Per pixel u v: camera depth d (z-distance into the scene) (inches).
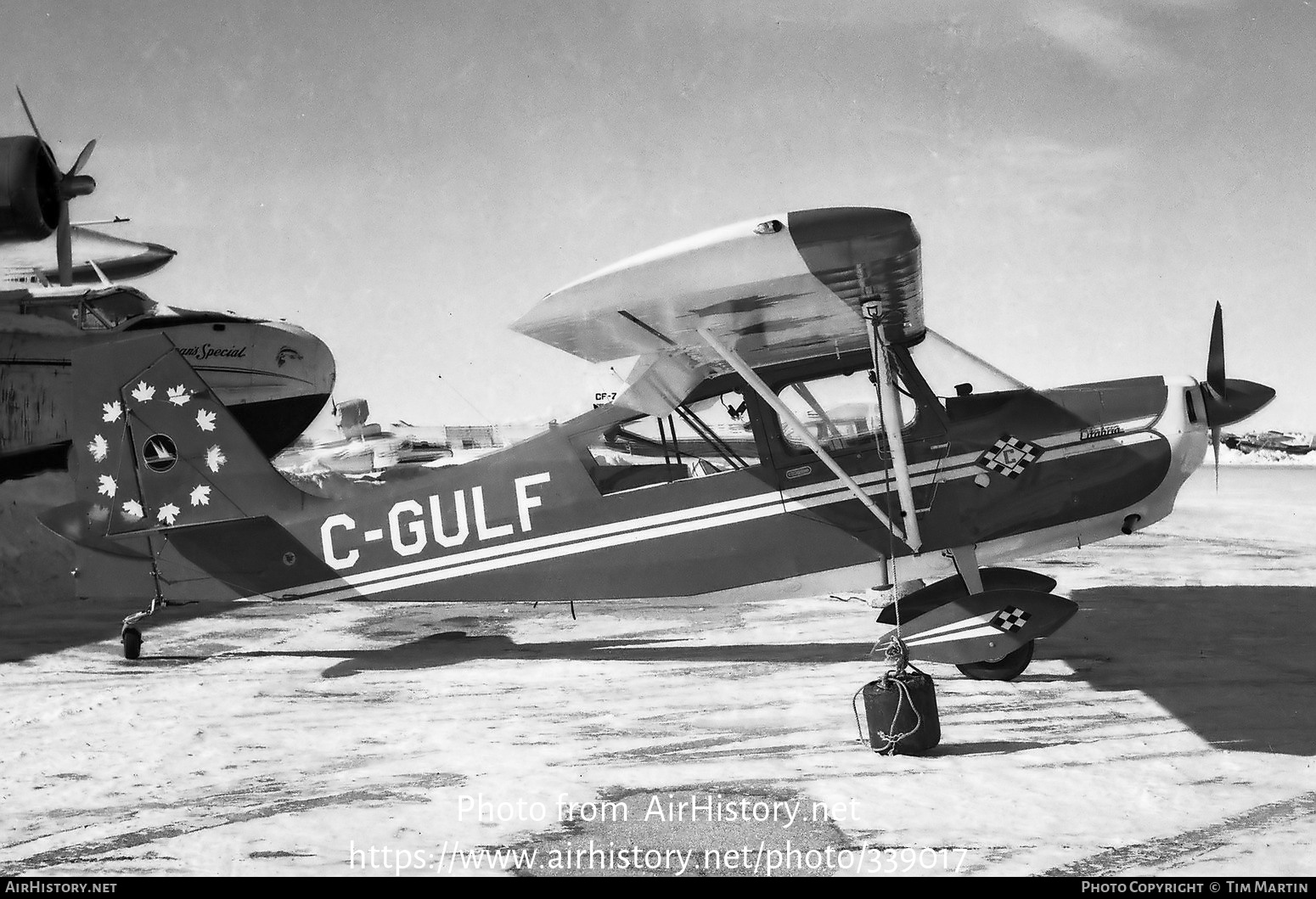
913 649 223.5
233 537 274.8
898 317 228.4
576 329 210.5
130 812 157.3
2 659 276.8
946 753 176.2
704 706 214.4
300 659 275.1
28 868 136.3
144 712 218.7
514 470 262.5
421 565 268.2
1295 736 178.2
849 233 180.7
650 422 254.7
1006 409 246.1
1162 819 141.5
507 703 222.5
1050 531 246.8
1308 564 397.4
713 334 219.5
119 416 276.8
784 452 248.1
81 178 471.8
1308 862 126.8
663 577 255.4
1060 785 156.7
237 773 176.2
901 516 243.1
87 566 278.8
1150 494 246.8
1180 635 264.8
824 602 342.3
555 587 261.0
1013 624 217.3
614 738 193.0
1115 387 251.8
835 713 205.5
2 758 186.1
